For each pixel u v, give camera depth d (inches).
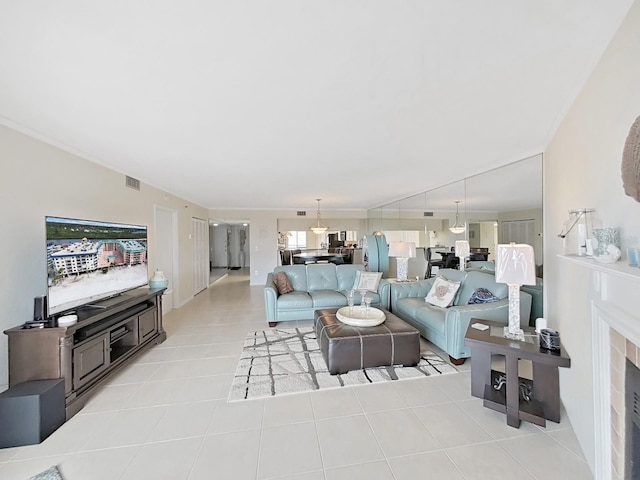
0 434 71.7
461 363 116.1
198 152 117.1
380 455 68.4
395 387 99.4
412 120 86.2
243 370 112.8
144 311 130.2
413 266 233.3
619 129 49.4
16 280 89.0
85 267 101.3
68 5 41.9
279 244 391.5
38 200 97.4
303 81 64.2
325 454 68.9
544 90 68.5
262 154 120.6
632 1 42.8
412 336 114.4
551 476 61.9
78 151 113.8
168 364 118.9
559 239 87.5
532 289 123.5
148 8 42.7
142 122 86.7
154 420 82.4
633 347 47.1
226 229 525.3
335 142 105.7
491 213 150.7
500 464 65.3
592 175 60.9
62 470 64.9
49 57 54.6
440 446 71.2
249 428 78.6
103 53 53.6
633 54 44.3
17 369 80.5
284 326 170.7
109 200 138.1
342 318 125.3
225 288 305.1
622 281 48.9
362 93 69.7
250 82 64.5
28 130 91.4
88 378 92.4
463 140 104.0
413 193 228.4
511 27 47.2
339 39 50.0
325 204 305.4
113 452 70.3
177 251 221.8
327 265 202.7
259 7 42.6
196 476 62.9
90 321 92.5
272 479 61.9
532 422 76.3
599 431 57.0
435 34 48.8
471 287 142.0
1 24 45.4
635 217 44.9
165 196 200.5
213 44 51.2
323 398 93.0
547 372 78.7
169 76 61.8
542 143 106.7
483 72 60.8
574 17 45.2
